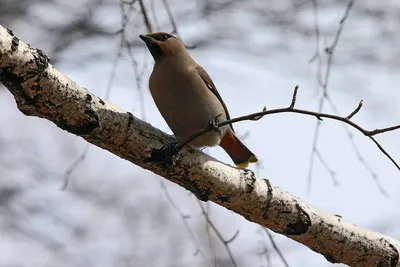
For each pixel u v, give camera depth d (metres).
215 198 9.55
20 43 7.88
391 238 10.26
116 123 8.67
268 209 9.66
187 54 12.01
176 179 9.33
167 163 9.06
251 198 9.57
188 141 8.92
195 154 9.25
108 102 8.73
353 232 9.96
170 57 11.81
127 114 8.80
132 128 8.80
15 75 7.91
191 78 11.76
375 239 10.07
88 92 8.50
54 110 8.30
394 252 10.12
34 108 8.23
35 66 7.95
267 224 9.80
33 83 8.01
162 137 9.04
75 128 8.51
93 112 8.47
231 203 9.60
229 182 9.44
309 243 9.95
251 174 9.62
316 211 9.88
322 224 9.83
